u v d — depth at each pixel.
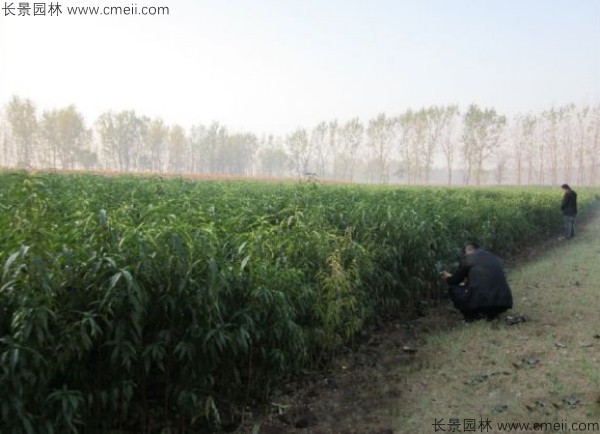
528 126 89.00
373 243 6.58
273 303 4.16
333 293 5.00
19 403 2.76
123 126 81.88
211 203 7.02
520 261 12.78
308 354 5.13
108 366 3.43
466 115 82.81
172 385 3.74
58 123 70.50
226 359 4.12
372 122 92.81
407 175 92.94
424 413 4.55
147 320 3.52
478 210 11.55
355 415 4.57
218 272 3.63
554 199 19.66
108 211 5.17
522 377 5.20
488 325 6.92
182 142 92.31
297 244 5.25
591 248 14.23
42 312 2.85
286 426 4.37
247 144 101.88
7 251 3.20
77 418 3.21
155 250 3.44
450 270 8.70
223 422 4.27
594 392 4.77
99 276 3.24
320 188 11.11
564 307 7.80
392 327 7.12
